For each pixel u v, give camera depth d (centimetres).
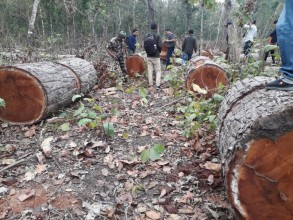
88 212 280
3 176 332
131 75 841
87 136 422
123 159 362
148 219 272
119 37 782
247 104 282
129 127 457
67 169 345
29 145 406
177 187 314
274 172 223
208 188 310
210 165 341
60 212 280
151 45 695
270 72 531
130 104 578
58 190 309
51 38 1020
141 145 400
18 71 456
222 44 1127
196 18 2303
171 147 394
